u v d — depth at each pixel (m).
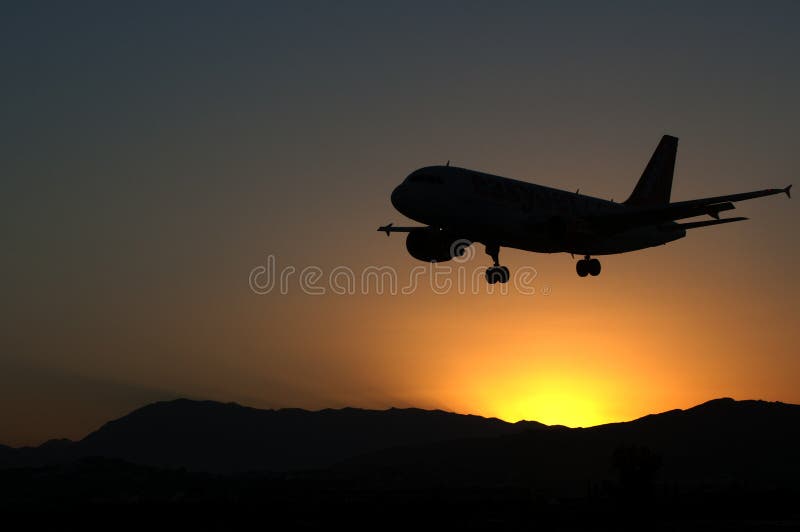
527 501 69.00
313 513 53.88
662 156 70.75
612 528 47.88
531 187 54.50
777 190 50.19
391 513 54.09
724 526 48.50
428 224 50.25
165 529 45.56
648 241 62.25
